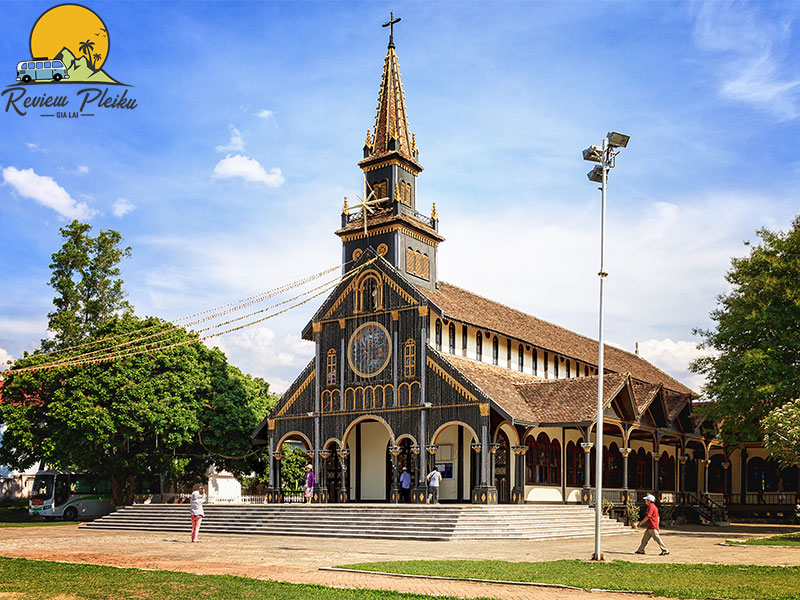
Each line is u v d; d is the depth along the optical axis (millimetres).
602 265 25297
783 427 36781
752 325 42688
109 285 66500
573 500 48344
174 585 18969
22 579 20062
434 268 51031
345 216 50750
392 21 53531
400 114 51656
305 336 49844
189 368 52969
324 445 47375
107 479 53781
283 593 17734
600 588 18594
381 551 28000
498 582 19516
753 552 28219
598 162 25688
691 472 61344
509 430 44750
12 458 52312
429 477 42312
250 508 40625
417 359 44656
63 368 49688
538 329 56906
